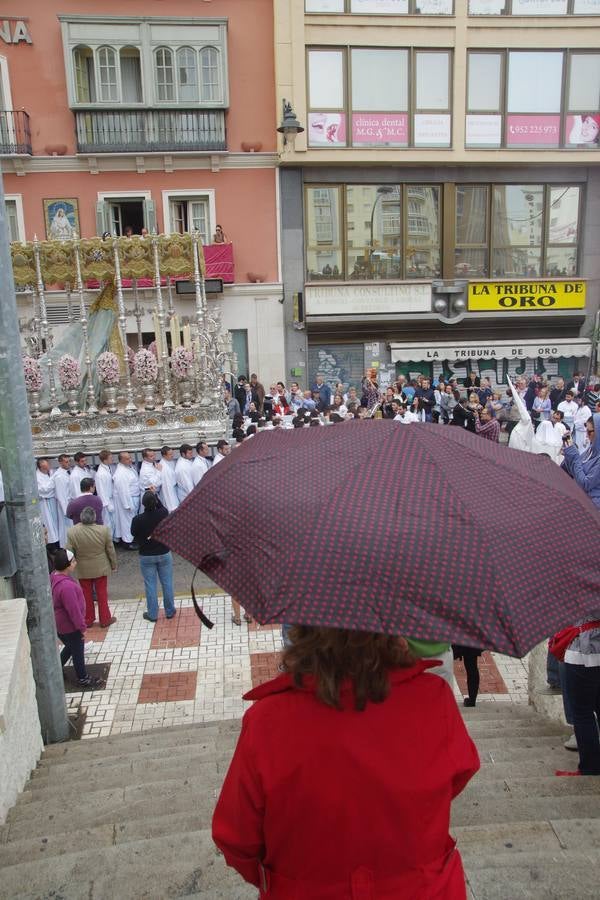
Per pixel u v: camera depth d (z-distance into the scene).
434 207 22.80
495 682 7.37
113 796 4.37
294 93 21.06
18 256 14.11
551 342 23.31
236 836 1.75
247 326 22.52
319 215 22.42
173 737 5.91
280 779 1.65
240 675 7.64
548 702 6.00
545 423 14.28
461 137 21.94
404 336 23.05
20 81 20.95
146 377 13.29
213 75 21.27
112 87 21.12
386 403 18.66
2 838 3.92
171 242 14.20
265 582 1.77
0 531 5.55
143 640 8.48
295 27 20.78
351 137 21.59
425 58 21.53
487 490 1.96
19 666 4.92
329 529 1.79
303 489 1.94
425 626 1.65
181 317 20.81
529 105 22.11
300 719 1.67
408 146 21.84
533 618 1.72
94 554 8.63
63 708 6.15
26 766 5.02
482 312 23.05
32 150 21.33
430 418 19.41
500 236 23.19
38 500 5.86
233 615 8.95
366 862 1.67
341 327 22.52
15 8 20.59
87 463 12.66
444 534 1.79
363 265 22.84
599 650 3.92
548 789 4.03
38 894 3.06
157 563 8.86
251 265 22.38
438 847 1.72
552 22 21.56
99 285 21.52
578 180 22.94
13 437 5.60
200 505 2.09
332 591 1.69
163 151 21.39
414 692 1.73
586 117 22.33
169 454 12.56
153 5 20.92
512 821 3.66
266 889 1.78
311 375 23.02
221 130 21.52
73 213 21.70
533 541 1.85
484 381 20.30
